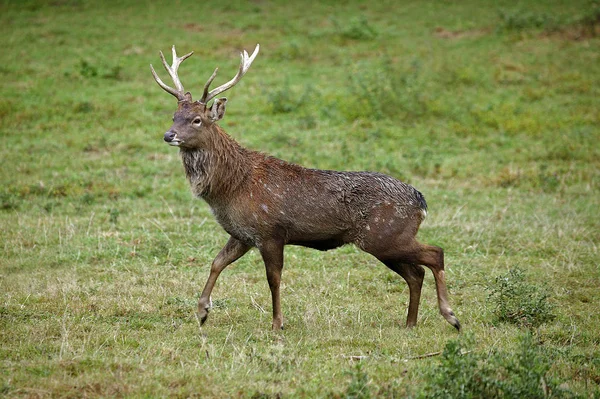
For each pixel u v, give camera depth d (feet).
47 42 173.47
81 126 129.08
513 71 159.22
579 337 56.03
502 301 61.16
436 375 42.98
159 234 83.46
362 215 57.57
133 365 46.60
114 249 78.13
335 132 128.16
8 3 201.87
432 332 56.95
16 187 100.07
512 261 76.84
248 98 143.84
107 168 111.04
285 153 116.78
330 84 151.74
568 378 47.34
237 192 57.26
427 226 87.15
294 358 49.24
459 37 179.73
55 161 112.78
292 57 167.32
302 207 57.31
